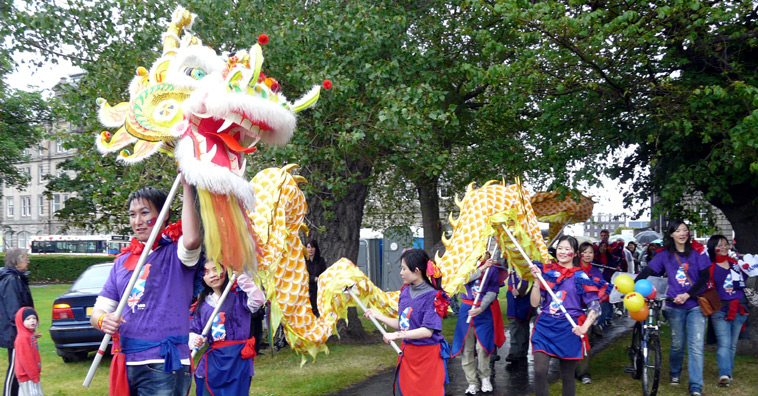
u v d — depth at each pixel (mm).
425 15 10734
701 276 6656
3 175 24438
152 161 8836
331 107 8648
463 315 7129
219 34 8695
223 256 2701
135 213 3137
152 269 3070
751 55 9578
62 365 8844
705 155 9203
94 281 9500
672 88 8523
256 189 5461
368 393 7074
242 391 4785
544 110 9898
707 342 9812
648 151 10039
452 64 11055
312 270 9961
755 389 6902
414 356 4770
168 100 2803
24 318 5906
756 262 7957
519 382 7750
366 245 19766
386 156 10125
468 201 7074
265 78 3072
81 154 8703
